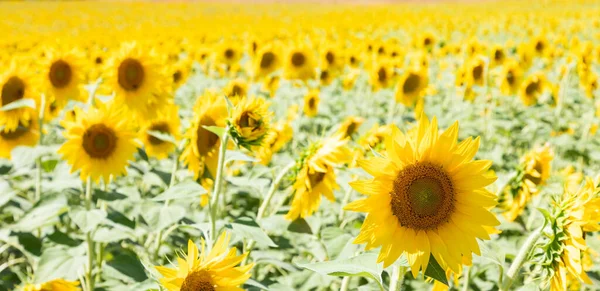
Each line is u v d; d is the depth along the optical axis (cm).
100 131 387
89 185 392
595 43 2008
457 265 224
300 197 354
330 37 1756
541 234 249
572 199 242
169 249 489
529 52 962
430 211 225
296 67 855
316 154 340
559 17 3341
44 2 5919
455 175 229
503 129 802
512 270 258
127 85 491
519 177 401
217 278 237
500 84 842
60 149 379
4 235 398
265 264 517
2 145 536
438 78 1152
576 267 232
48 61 504
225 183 568
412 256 223
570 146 754
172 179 430
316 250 414
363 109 902
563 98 849
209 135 385
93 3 5938
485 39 2302
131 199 431
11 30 2205
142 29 2069
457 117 827
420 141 226
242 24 2733
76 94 522
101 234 391
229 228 307
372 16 3300
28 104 407
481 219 226
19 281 462
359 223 418
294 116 712
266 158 451
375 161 220
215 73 1136
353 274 229
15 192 421
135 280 379
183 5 5828
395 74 859
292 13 4600
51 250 361
